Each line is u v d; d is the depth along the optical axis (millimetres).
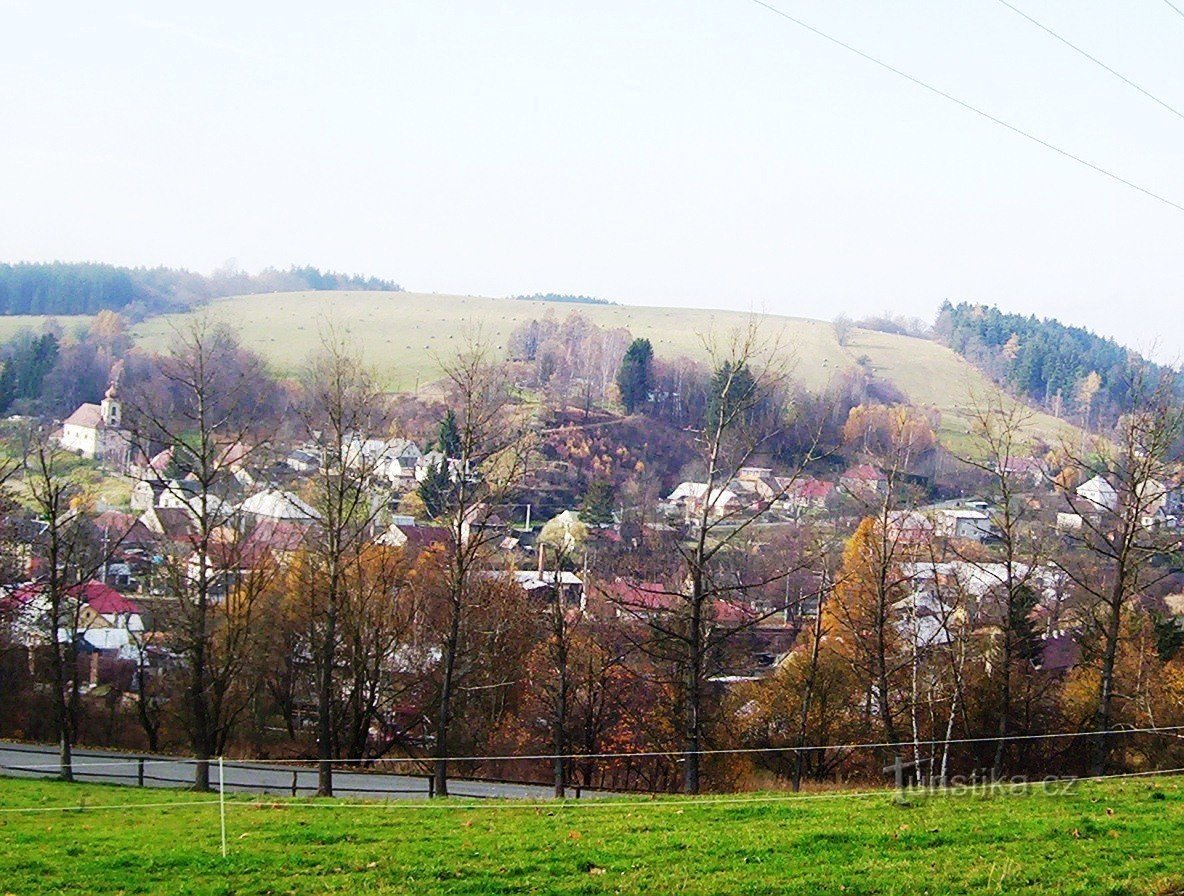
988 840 20734
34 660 56812
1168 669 50406
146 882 18750
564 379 163000
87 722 54562
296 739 53938
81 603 50688
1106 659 37125
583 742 51688
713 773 50281
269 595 50375
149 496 94812
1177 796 25781
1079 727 47375
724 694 55812
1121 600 38281
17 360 159750
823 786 45062
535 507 105875
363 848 20953
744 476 114062
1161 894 16891
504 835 22125
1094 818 22656
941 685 46844
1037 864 18703
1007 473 48562
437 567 50344
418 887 18031
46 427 115562
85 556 58438
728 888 17656
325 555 38188
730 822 23312
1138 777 31078
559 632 42594
